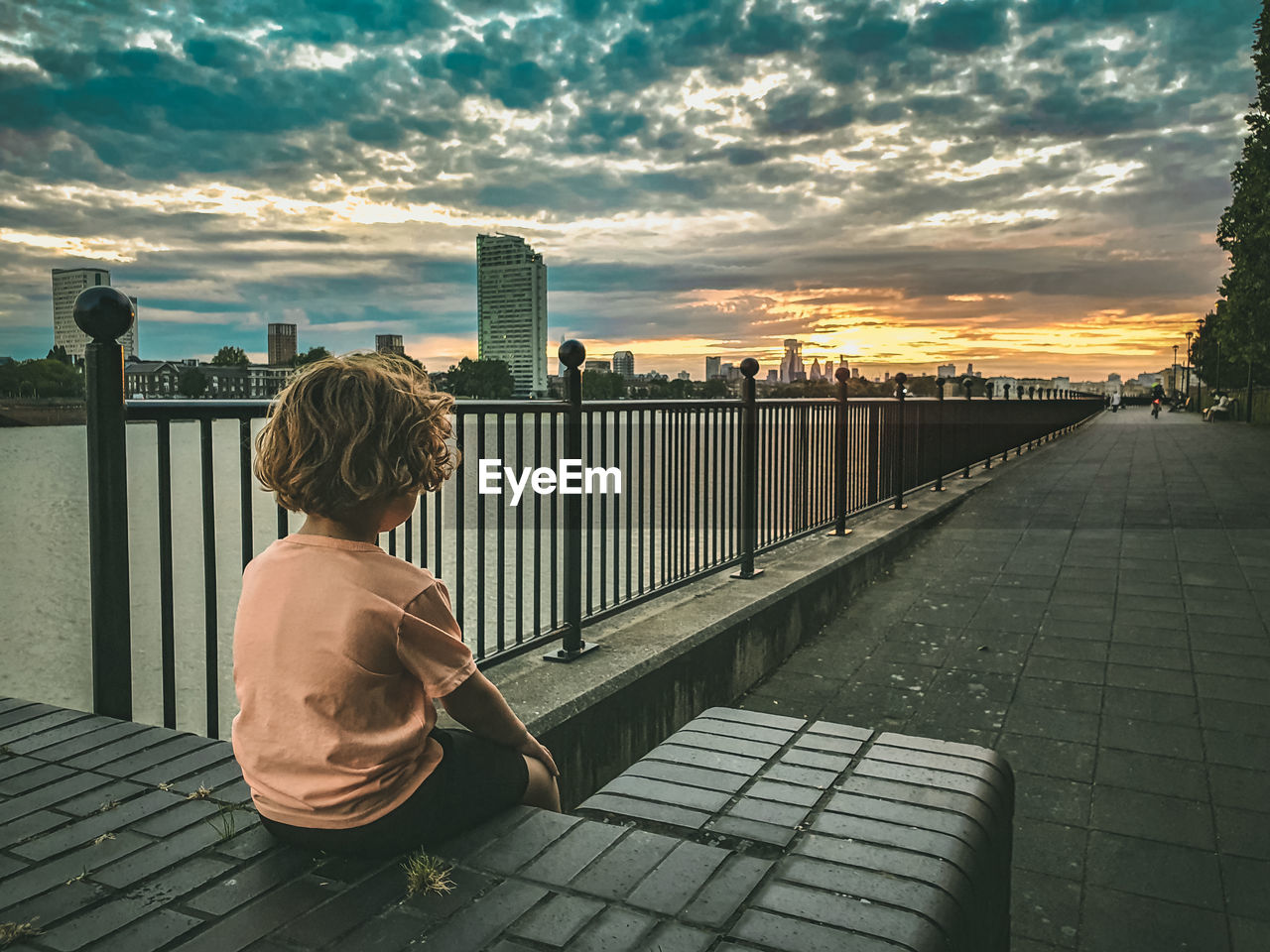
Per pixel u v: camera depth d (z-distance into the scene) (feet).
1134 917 9.09
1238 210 83.35
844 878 5.00
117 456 8.12
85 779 6.66
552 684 11.73
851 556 21.48
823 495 23.63
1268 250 80.07
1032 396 66.95
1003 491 36.40
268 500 72.33
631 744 12.62
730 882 4.98
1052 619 19.51
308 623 4.93
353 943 4.52
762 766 6.55
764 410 19.85
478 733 5.66
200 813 6.05
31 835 5.77
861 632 19.39
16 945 4.58
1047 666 16.78
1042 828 11.02
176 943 4.57
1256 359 86.63
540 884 4.99
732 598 16.83
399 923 4.67
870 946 4.37
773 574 18.93
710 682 15.02
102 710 8.27
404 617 4.96
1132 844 10.53
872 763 6.59
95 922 4.76
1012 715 14.74
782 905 4.74
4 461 132.05
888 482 29.12
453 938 4.54
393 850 5.23
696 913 4.69
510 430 15.33
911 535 26.58
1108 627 18.76
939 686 16.21
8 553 63.62
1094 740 13.57
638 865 5.16
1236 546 24.95
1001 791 6.37
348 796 4.94
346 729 4.94
